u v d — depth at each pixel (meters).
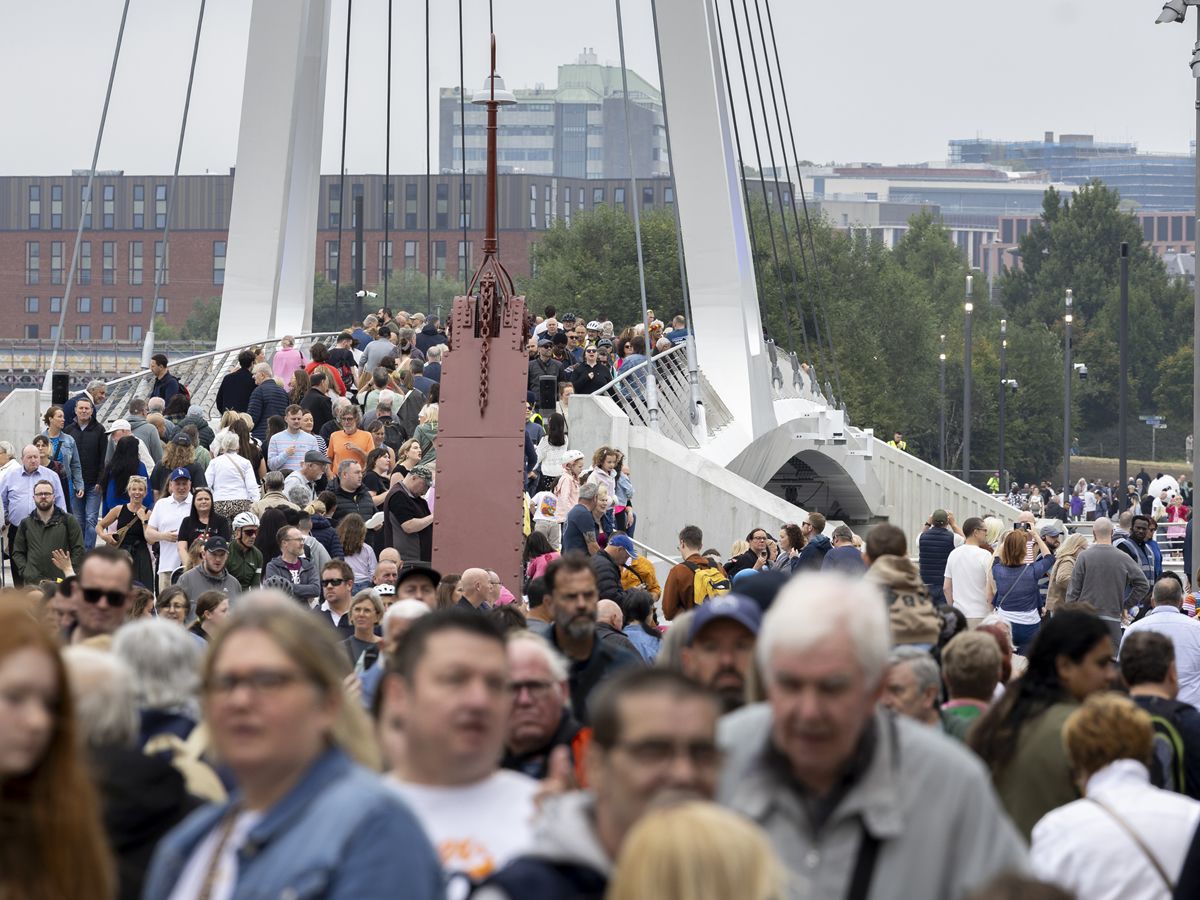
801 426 135.62
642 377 100.06
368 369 94.69
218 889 12.41
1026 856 13.22
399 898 11.98
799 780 13.26
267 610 13.08
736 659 17.48
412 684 14.31
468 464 58.19
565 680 19.42
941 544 63.25
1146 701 24.61
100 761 15.25
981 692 23.55
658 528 92.81
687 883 10.34
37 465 60.38
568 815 12.61
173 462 57.00
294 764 12.80
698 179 109.25
